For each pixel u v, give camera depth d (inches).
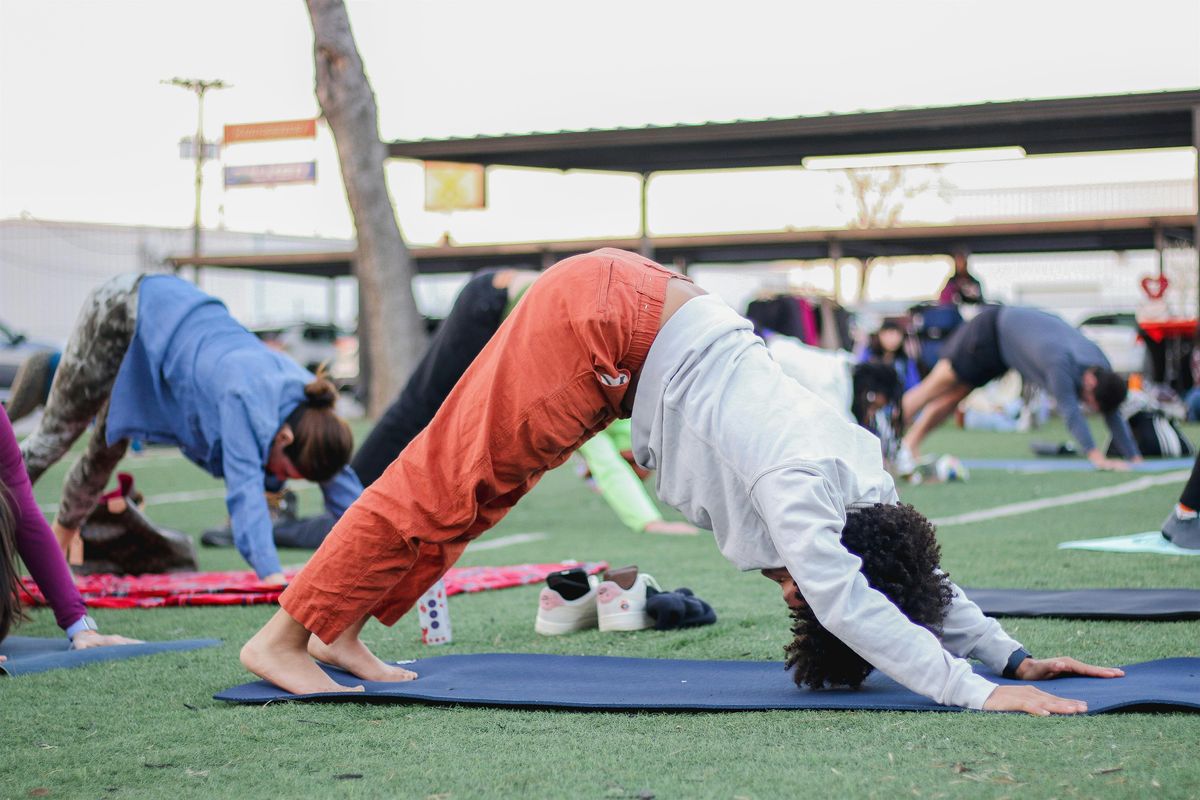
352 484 195.8
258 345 191.0
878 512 105.7
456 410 114.4
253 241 1670.8
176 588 195.0
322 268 1207.6
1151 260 1056.2
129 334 193.0
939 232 914.1
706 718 103.0
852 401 370.9
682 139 853.2
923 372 612.4
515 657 136.0
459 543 120.2
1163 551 207.3
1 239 1585.9
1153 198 957.2
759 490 102.7
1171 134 799.1
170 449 679.1
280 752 95.1
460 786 84.2
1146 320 749.3
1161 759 83.4
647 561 228.4
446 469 113.6
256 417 180.7
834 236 932.0
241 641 151.9
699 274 1205.7
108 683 124.0
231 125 900.6
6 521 140.8
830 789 80.1
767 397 106.0
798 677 111.0
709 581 197.3
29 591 182.2
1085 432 396.8
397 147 898.7
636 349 110.3
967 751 87.7
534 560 241.9
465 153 903.7
